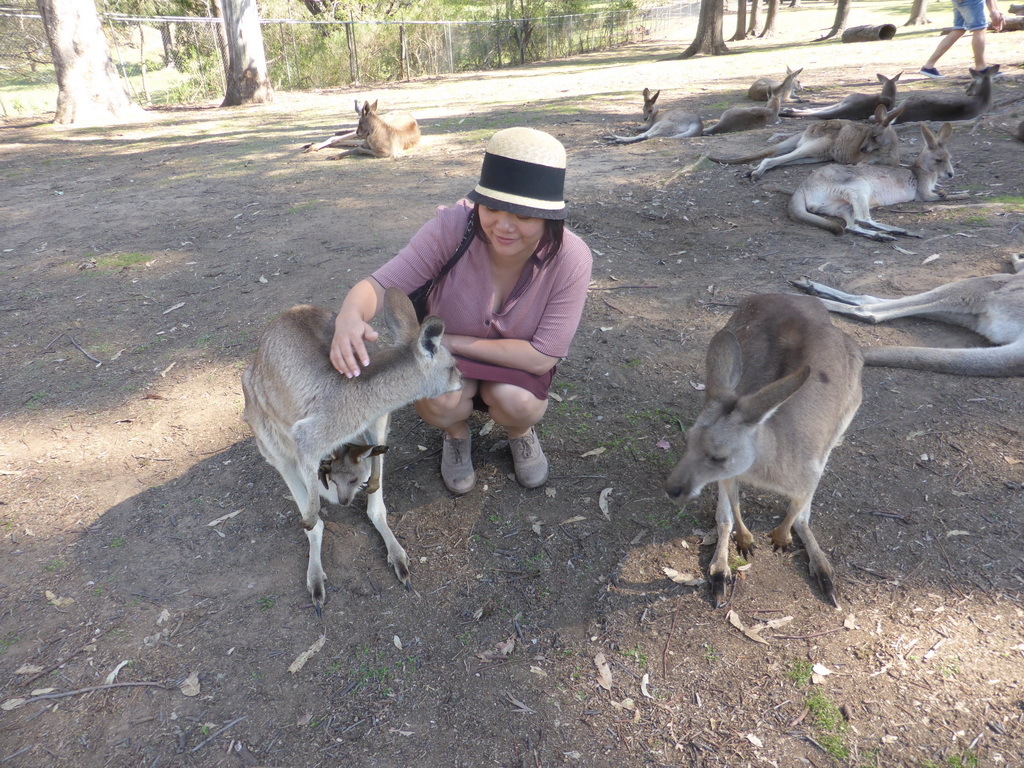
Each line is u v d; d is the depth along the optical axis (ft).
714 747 6.79
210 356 13.91
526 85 52.65
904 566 8.55
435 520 9.71
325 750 6.95
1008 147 24.50
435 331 7.80
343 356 7.51
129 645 8.04
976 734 6.67
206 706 7.38
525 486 10.16
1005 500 9.32
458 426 9.74
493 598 8.52
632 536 9.30
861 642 7.68
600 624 8.14
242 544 9.41
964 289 13.44
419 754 6.89
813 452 8.25
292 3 67.10
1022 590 8.07
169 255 19.30
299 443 7.58
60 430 11.84
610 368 12.91
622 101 40.57
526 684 7.52
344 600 8.56
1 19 55.01
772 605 8.24
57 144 36.81
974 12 35.27
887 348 12.36
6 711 7.35
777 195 21.49
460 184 24.59
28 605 8.57
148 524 9.80
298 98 53.93
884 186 19.99
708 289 15.61
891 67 45.29
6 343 14.75
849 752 6.64
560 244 8.13
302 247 19.21
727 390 7.95
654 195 21.99
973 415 11.04
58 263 19.08
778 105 31.04
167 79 69.87
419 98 49.06
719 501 8.77
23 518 9.94
